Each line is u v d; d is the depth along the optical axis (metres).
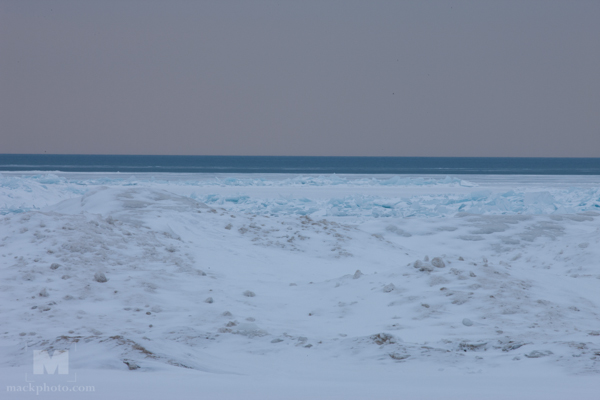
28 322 8.15
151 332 7.48
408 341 6.84
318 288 10.44
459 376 5.05
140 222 15.42
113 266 11.59
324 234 16.11
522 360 5.67
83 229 13.43
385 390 4.23
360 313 8.59
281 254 14.10
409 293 9.14
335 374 5.28
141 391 4.01
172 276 11.16
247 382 4.56
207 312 8.69
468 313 8.12
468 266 10.36
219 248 14.14
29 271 10.54
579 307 8.66
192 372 5.03
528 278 10.19
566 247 15.82
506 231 20.27
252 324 7.56
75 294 9.65
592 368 5.19
